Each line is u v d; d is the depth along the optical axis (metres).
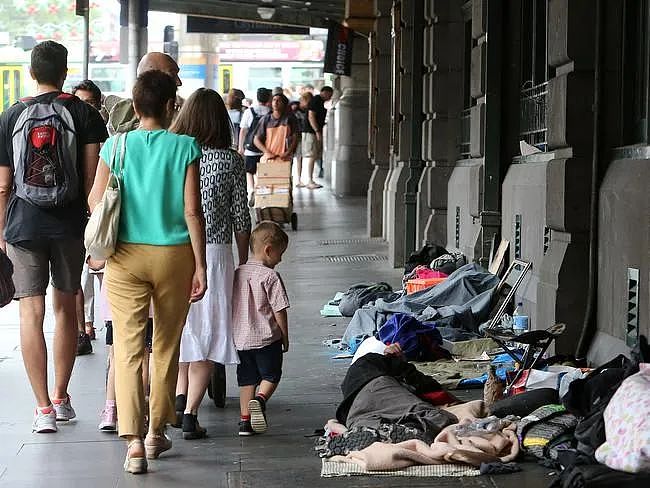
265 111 58.50
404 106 39.47
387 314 24.84
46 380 17.62
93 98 23.31
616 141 20.72
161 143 15.31
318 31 120.38
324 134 93.00
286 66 120.69
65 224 17.47
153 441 15.98
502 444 15.52
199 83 120.44
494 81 27.88
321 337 25.95
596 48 20.73
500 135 28.08
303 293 33.00
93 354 23.77
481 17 29.38
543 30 26.36
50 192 17.16
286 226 53.25
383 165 48.34
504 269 27.41
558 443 15.27
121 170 15.25
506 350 19.05
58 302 17.91
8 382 21.28
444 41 35.19
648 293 18.33
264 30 76.25
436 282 28.39
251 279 17.27
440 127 35.41
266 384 17.34
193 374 17.19
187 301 15.55
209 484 14.80
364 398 17.06
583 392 15.88
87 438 17.19
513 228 26.92
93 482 14.95
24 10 115.25
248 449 16.55
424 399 17.88
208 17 68.50
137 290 15.31
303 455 16.11
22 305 17.55
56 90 17.70
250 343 17.19
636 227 18.83
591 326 20.94
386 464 14.98
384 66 47.97
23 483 14.93
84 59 45.12
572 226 21.16
